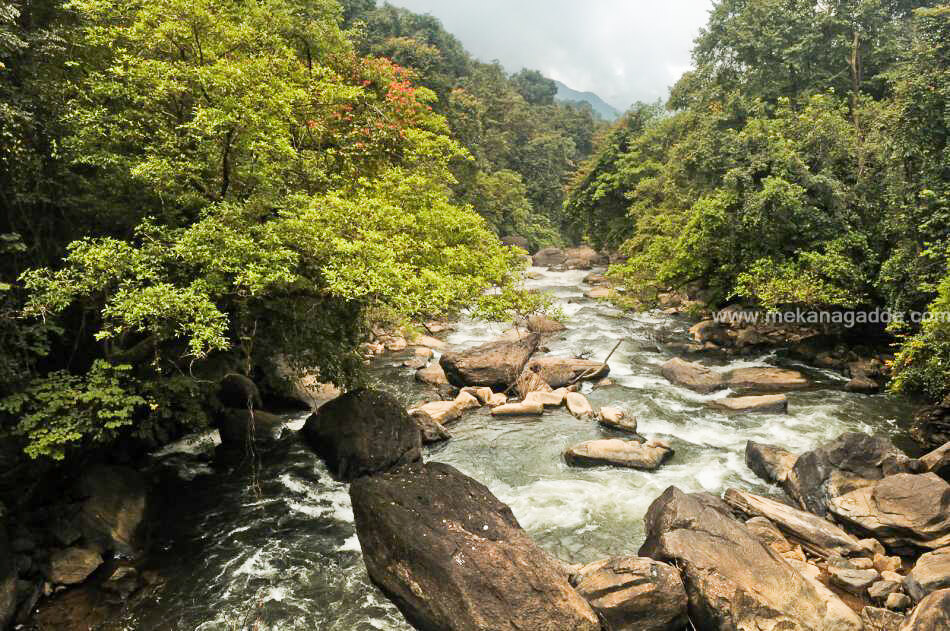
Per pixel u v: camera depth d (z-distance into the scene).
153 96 9.76
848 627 7.04
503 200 60.19
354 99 13.55
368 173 15.00
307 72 13.84
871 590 7.94
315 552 9.38
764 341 21.47
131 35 9.61
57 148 9.26
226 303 10.21
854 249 18.98
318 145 13.44
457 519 8.58
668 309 29.72
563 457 12.98
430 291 10.65
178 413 11.40
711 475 11.98
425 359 20.97
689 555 7.80
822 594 7.56
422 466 10.34
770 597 7.29
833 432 13.99
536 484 11.70
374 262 9.57
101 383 8.58
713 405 16.02
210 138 9.80
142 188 10.14
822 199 19.22
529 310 15.84
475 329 26.58
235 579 8.64
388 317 13.55
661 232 28.92
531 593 7.30
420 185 13.90
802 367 19.59
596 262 52.75
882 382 17.61
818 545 9.15
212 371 13.50
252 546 9.52
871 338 20.17
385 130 14.95
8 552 7.78
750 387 17.55
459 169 45.38
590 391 17.72
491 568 7.58
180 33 9.88
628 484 11.63
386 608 8.06
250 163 10.16
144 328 8.02
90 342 10.70
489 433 14.48
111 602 8.02
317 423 12.95
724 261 21.78
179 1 9.54
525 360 19.25
